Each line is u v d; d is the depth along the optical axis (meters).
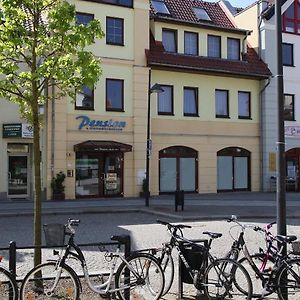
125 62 24.59
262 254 6.57
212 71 26.98
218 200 22.95
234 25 30.41
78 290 5.98
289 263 6.25
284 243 6.36
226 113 28.14
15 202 21.42
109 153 24.30
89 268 8.50
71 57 6.88
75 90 7.15
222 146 27.77
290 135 29.89
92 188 23.89
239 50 28.91
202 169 27.08
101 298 6.38
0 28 6.54
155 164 25.53
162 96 26.11
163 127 25.88
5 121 22.33
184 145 26.52
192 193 26.80
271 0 31.00
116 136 24.23
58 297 5.93
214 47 28.17
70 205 20.28
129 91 24.67
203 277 6.37
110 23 24.41
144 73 25.05
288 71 29.88
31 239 12.10
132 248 10.95
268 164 28.77
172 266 6.61
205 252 6.41
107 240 11.95
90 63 6.78
